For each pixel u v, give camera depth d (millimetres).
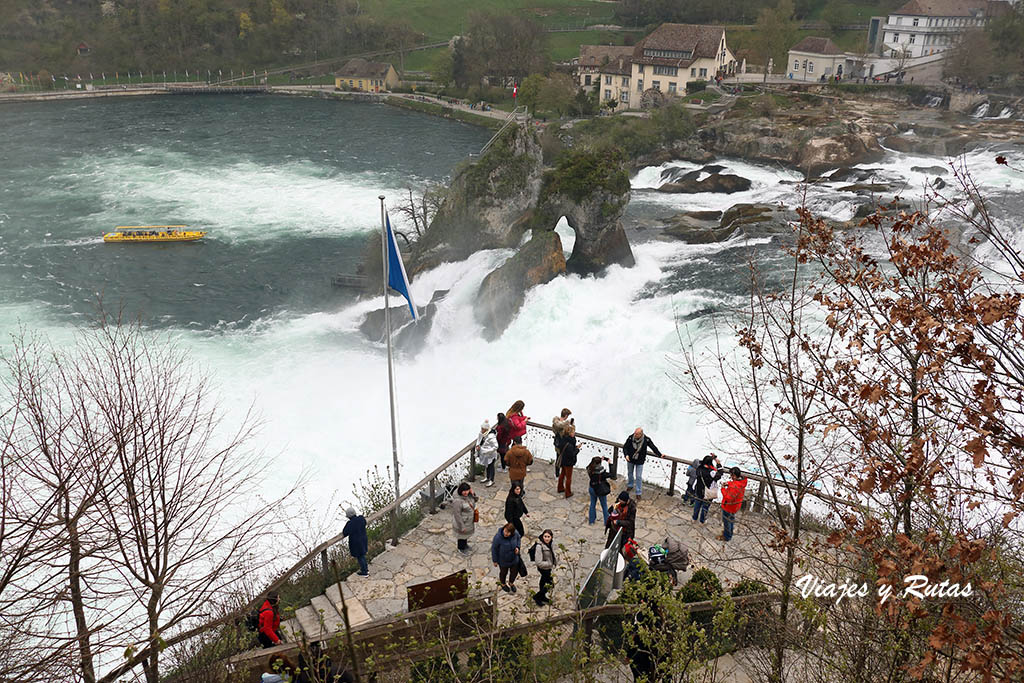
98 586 22484
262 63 190125
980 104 106125
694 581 16531
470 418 39781
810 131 92312
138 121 139500
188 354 48750
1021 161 81875
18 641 13609
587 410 38156
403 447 37031
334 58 190250
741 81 127812
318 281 65750
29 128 131875
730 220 64375
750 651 14977
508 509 18391
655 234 62469
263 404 41062
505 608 17141
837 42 150000
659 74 126062
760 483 19141
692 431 32125
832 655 11938
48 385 22469
